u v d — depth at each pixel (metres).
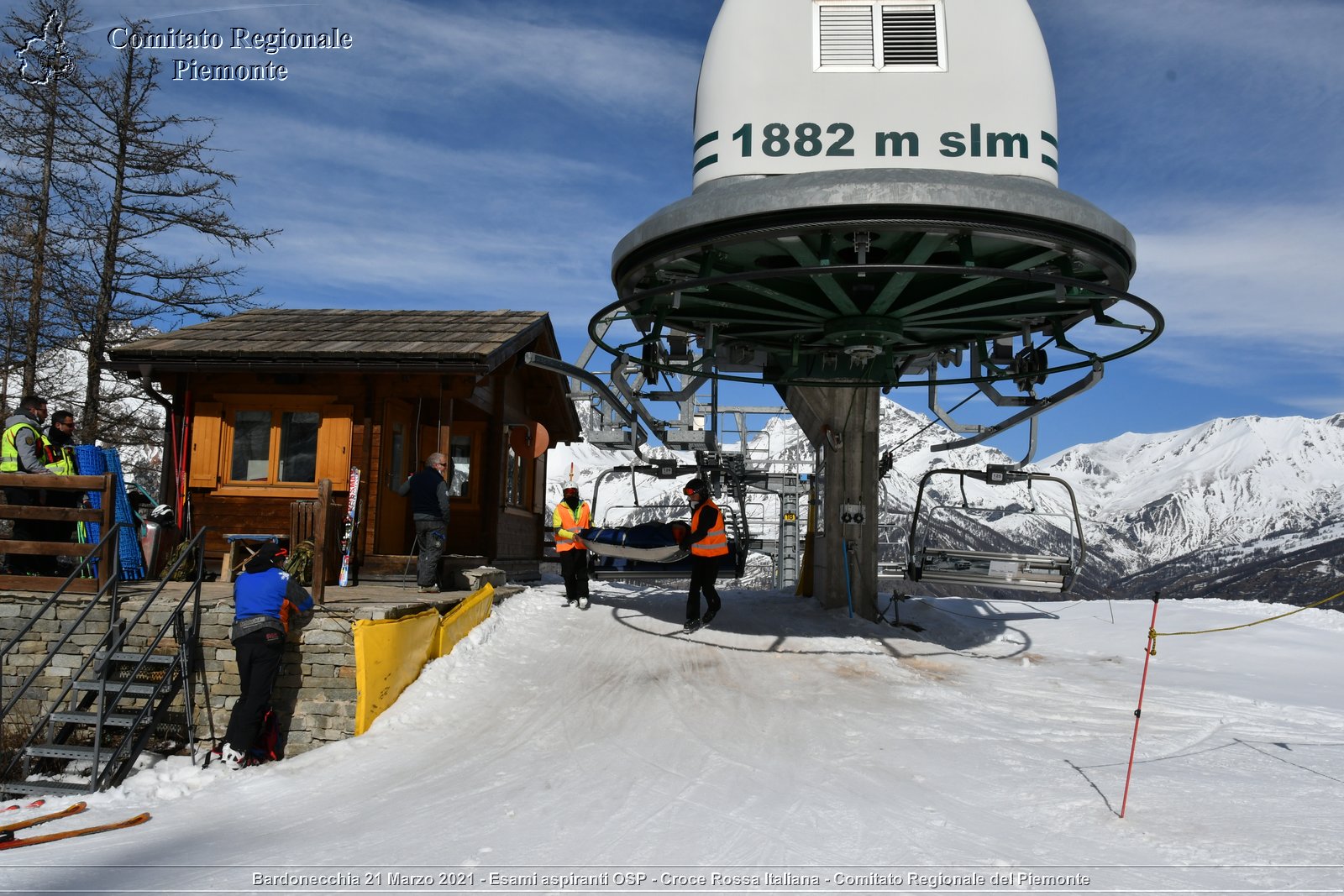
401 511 14.16
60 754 7.93
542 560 19.52
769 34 9.28
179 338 13.83
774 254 9.42
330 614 8.86
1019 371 11.26
